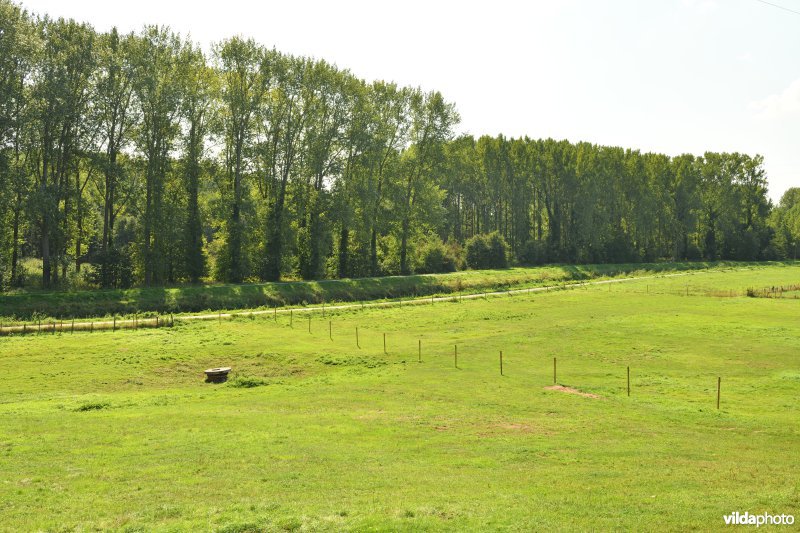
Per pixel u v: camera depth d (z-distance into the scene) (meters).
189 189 76.62
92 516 14.02
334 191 90.19
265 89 82.50
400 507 13.99
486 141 132.38
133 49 69.44
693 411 26.73
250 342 46.88
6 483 16.77
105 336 46.88
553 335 49.59
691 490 15.45
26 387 33.94
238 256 78.38
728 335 47.78
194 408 28.58
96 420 25.59
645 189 142.00
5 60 57.44
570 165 133.00
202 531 12.70
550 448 20.50
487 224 140.12
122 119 71.12
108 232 74.06
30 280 65.69
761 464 18.38
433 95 101.19
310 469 17.92
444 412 26.59
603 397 29.91
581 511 13.62
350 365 40.59
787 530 12.20
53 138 66.00
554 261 133.38
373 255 96.19
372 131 93.44
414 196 102.81
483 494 15.17
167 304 62.00
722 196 154.00
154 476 17.36
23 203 59.41
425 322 59.47
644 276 116.19
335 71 88.75
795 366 36.84
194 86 75.12
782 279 106.25
